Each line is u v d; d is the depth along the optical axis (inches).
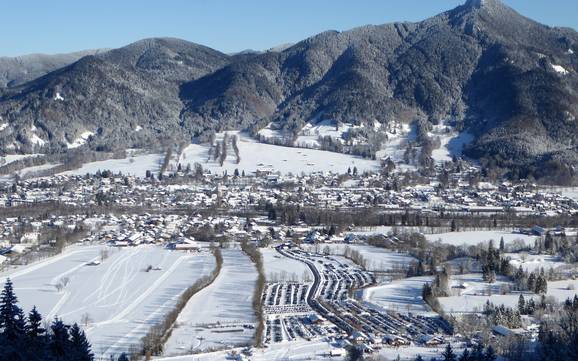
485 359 7805.1
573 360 7662.4
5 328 7027.6
